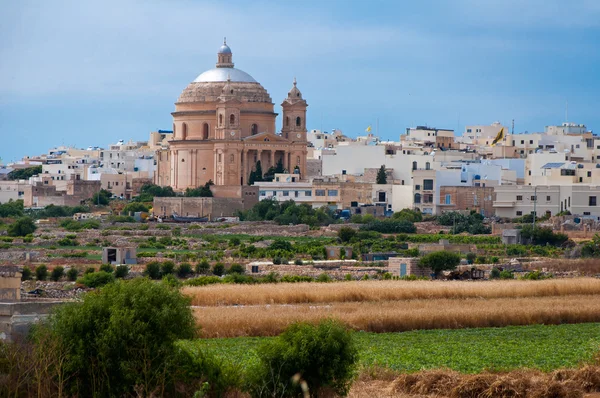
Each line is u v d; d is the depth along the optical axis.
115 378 158.25
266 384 161.38
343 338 166.88
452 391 176.50
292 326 170.62
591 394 179.12
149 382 157.12
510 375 180.38
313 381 165.25
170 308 162.25
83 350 158.62
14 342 164.38
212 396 161.00
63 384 156.25
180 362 161.62
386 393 175.62
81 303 164.00
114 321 158.25
